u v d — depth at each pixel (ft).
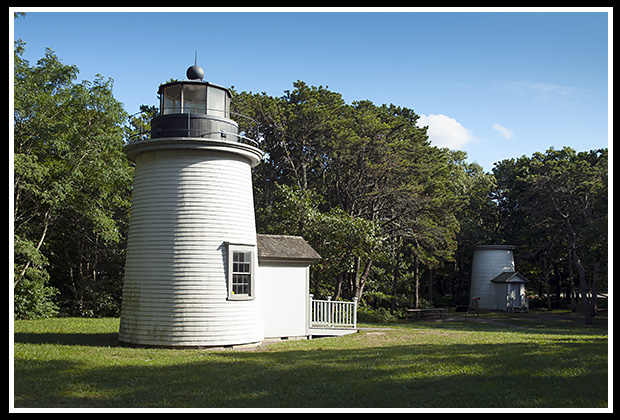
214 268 46.83
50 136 74.23
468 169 194.80
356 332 65.57
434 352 44.55
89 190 86.94
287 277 58.34
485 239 165.89
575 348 45.78
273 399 28.60
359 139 106.11
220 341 46.42
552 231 139.03
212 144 47.34
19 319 78.02
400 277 133.39
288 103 121.60
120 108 84.84
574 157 149.48
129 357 40.93
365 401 28.22
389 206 114.21
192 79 50.01
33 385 30.60
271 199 119.55
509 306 143.33
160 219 46.91
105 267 103.35
